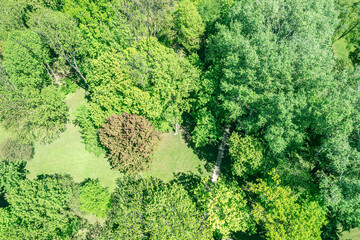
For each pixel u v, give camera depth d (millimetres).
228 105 33781
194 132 39469
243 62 33656
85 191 34094
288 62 29156
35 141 44375
